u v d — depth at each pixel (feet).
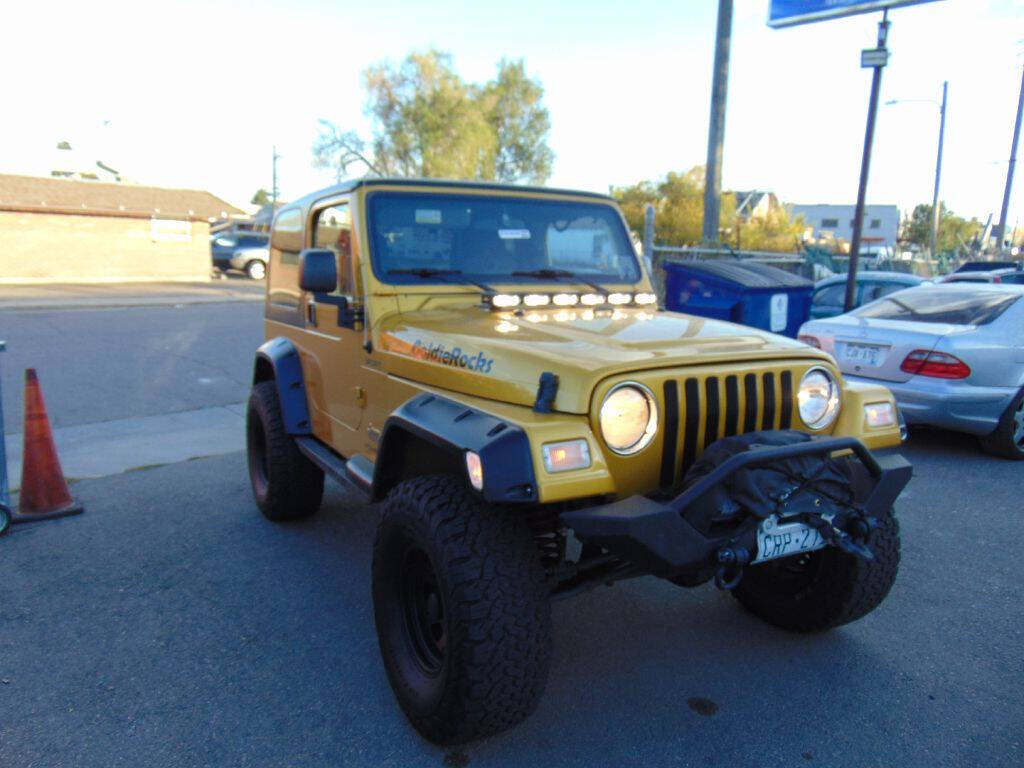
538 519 9.57
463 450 8.30
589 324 10.89
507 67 128.88
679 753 9.16
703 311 27.63
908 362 20.54
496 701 8.34
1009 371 20.18
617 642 11.69
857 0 26.25
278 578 14.01
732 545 8.31
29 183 92.38
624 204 124.16
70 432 25.50
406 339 10.95
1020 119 97.09
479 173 119.65
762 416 9.53
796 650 11.45
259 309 61.72
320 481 16.16
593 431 8.50
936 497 18.02
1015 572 14.05
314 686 10.59
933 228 109.40
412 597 9.78
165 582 13.84
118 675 10.84
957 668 10.96
